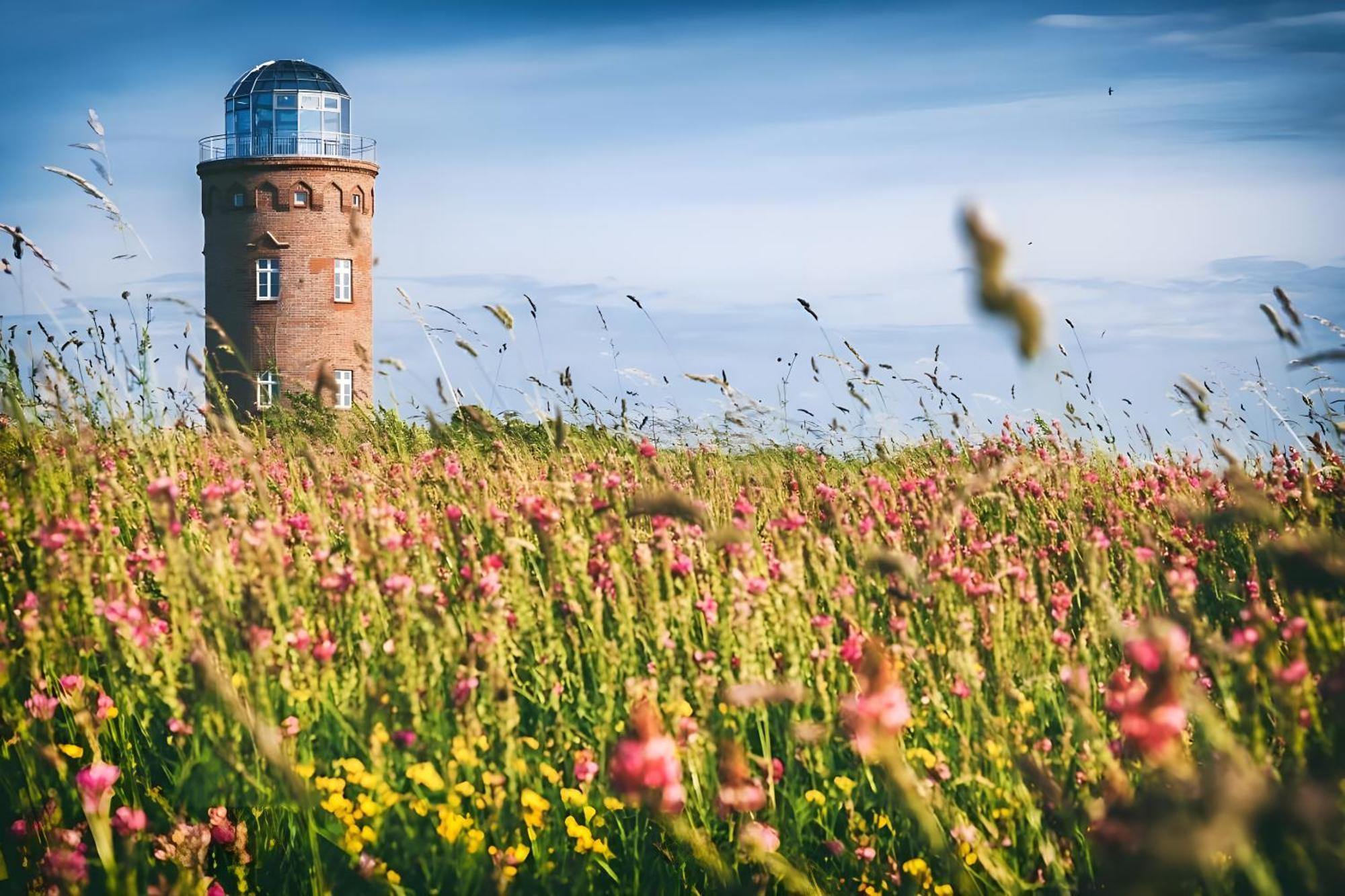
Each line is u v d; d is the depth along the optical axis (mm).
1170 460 8102
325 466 7133
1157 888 1240
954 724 3928
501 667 4051
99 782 3281
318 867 3527
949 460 8406
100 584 5047
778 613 4410
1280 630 4086
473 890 3736
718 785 3645
